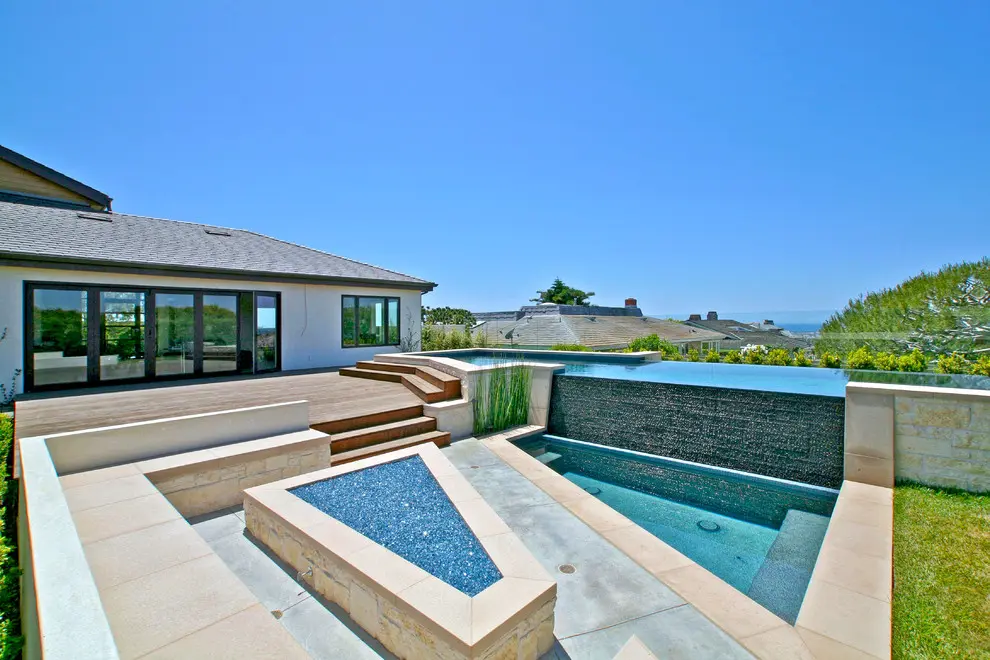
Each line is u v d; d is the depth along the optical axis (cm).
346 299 1512
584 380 940
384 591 305
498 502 562
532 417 998
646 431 857
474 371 889
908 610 350
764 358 1302
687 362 1381
